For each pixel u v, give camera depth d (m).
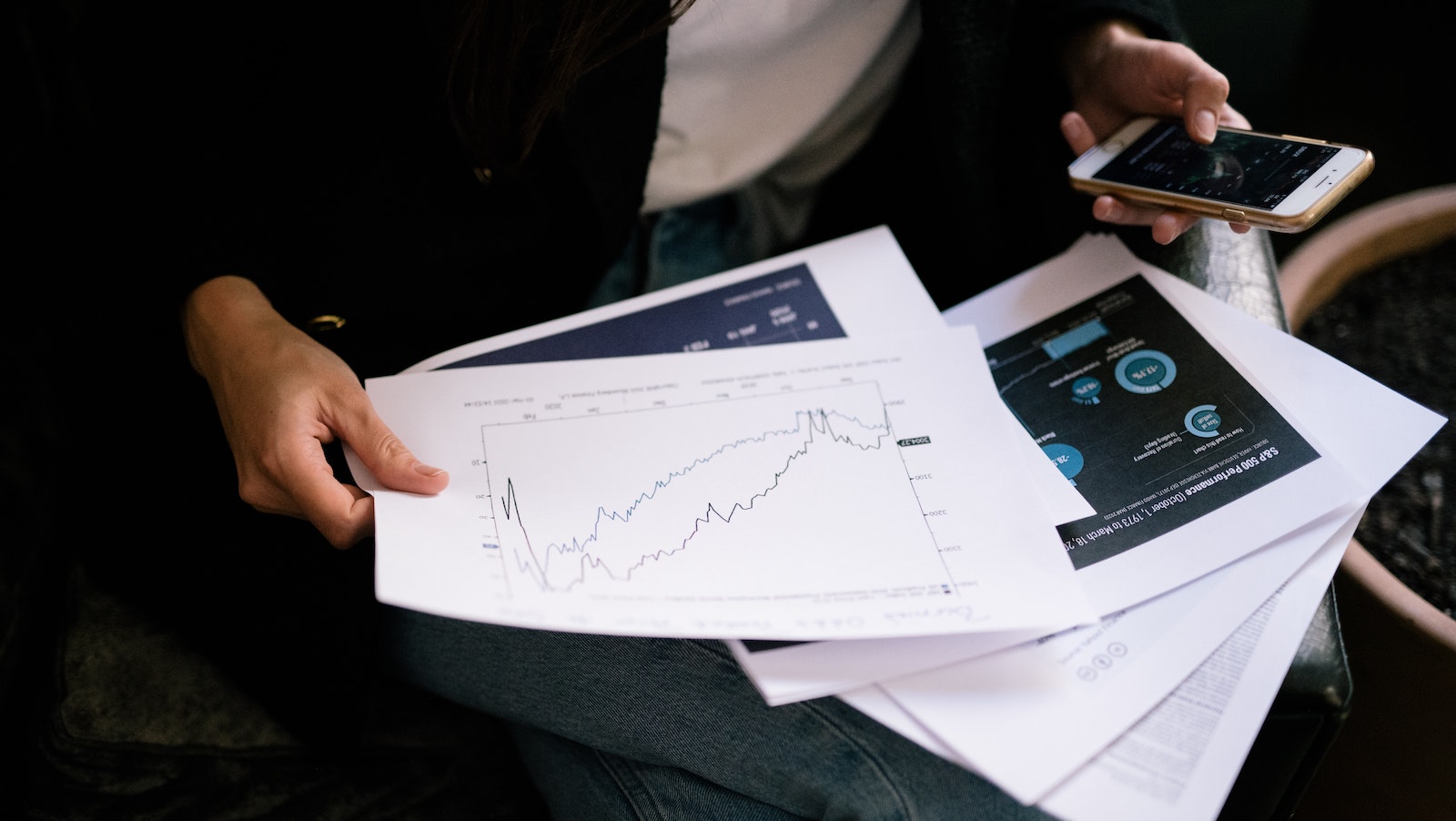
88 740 0.63
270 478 0.52
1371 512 0.70
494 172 0.66
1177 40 0.67
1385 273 0.81
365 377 0.63
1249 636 0.47
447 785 0.66
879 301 0.63
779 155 0.75
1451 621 0.57
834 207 0.86
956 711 0.44
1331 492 0.51
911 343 0.58
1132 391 0.58
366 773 0.65
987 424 0.54
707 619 0.45
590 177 0.64
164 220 0.61
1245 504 0.51
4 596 0.73
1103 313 0.62
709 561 0.48
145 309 0.61
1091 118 0.70
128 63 0.62
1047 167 0.71
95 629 0.67
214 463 0.63
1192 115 0.60
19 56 0.71
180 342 0.62
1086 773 0.43
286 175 0.64
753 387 0.56
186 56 0.62
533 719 0.58
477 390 0.55
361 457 0.50
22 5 0.70
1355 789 0.66
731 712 0.51
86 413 0.67
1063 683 0.45
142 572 0.64
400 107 0.64
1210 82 0.60
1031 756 0.43
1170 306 0.61
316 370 0.53
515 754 0.68
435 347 0.67
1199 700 0.45
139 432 0.65
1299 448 0.53
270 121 0.63
